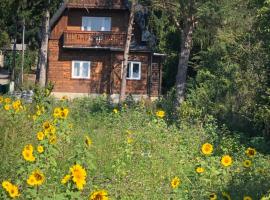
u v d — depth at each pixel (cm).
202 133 1642
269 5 1938
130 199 895
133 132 1524
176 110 2320
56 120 1305
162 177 1112
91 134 1514
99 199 664
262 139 1778
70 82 4462
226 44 2619
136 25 4412
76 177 708
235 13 2841
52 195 726
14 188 693
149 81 4431
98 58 4456
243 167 1146
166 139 1511
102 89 4450
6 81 5612
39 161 912
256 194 947
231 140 1603
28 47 6156
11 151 1018
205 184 977
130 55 4422
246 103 2131
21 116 1330
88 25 4431
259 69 2080
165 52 4444
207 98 2344
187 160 1301
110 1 4372
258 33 2062
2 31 4522
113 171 1097
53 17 4416
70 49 4447
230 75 2245
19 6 3994
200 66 2972
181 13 3234
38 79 4112
